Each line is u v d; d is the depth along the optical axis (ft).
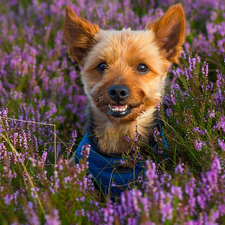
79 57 2.23
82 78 2.22
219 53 2.60
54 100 2.54
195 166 1.90
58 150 2.17
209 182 1.62
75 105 2.57
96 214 1.69
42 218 1.70
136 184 1.97
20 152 1.98
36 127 2.17
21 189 1.74
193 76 2.12
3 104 2.43
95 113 2.15
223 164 1.73
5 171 1.75
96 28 2.22
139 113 2.06
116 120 2.05
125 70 2.03
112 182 2.00
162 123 2.15
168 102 2.22
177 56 2.15
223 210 1.59
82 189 1.77
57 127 2.42
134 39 2.10
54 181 1.74
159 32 2.16
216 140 1.91
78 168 1.78
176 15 2.11
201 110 1.97
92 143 2.07
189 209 1.59
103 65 2.09
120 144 2.09
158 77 2.12
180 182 1.69
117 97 1.98
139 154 1.97
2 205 1.72
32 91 2.58
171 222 1.57
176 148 1.98
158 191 1.60
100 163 2.03
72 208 1.68
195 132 1.93
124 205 1.59
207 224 1.55
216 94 2.06
